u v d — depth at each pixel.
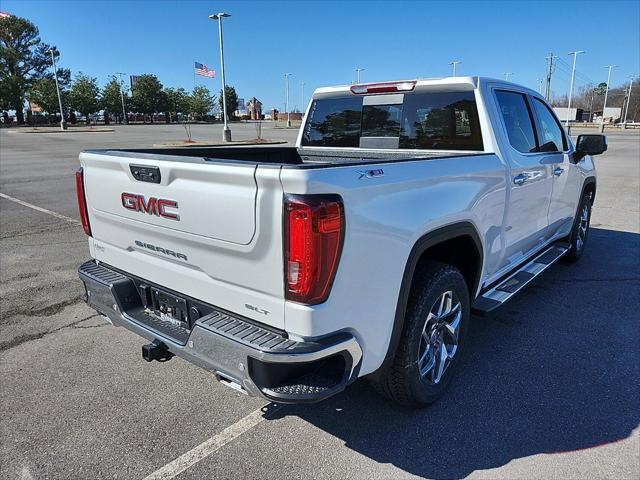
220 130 53.16
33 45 81.75
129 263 3.02
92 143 31.19
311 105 4.80
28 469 2.55
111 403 3.14
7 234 7.58
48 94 76.56
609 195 11.27
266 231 2.12
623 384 3.30
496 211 3.45
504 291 3.81
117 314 2.98
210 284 2.49
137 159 2.63
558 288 5.13
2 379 3.43
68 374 3.51
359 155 4.29
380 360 2.53
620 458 2.59
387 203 2.38
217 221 2.30
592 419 2.92
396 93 4.08
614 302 4.75
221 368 2.31
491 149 3.55
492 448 2.68
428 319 2.83
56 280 5.45
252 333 2.26
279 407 3.09
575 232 5.63
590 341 3.94
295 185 2.01
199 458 2.63
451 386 3.29
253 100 97.75
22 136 40.75
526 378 3.39
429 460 2.60
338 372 2.32
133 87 90.75
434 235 2.74
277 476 2.49
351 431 2.84
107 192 2.96
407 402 2.90
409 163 2.58
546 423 2.89
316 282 2.08
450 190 2.86
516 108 4.02
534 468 2.52
